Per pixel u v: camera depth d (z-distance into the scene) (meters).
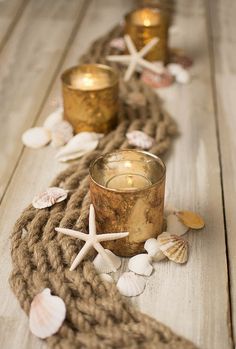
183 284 0.42
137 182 0.47
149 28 0.77
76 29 0.97
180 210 0.51
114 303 0.39
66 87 0.60
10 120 0.68
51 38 0.93
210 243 0.47
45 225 0.46
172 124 0.65
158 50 0.79
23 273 0.41
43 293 0.39
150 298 0.41
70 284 0.40
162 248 0.44
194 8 1.10
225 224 0.49
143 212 0.43
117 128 0.62
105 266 0.43
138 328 0.37
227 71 0.82
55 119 0.65
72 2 1.11
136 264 0.43
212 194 0.54
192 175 0.57
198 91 0.76
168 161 0.59
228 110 0.71
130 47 0.76
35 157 0.60
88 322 0.37
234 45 0.92
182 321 0.39
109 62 0.80
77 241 0.44
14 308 0.40
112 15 1.04
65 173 0.54
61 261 0.42
